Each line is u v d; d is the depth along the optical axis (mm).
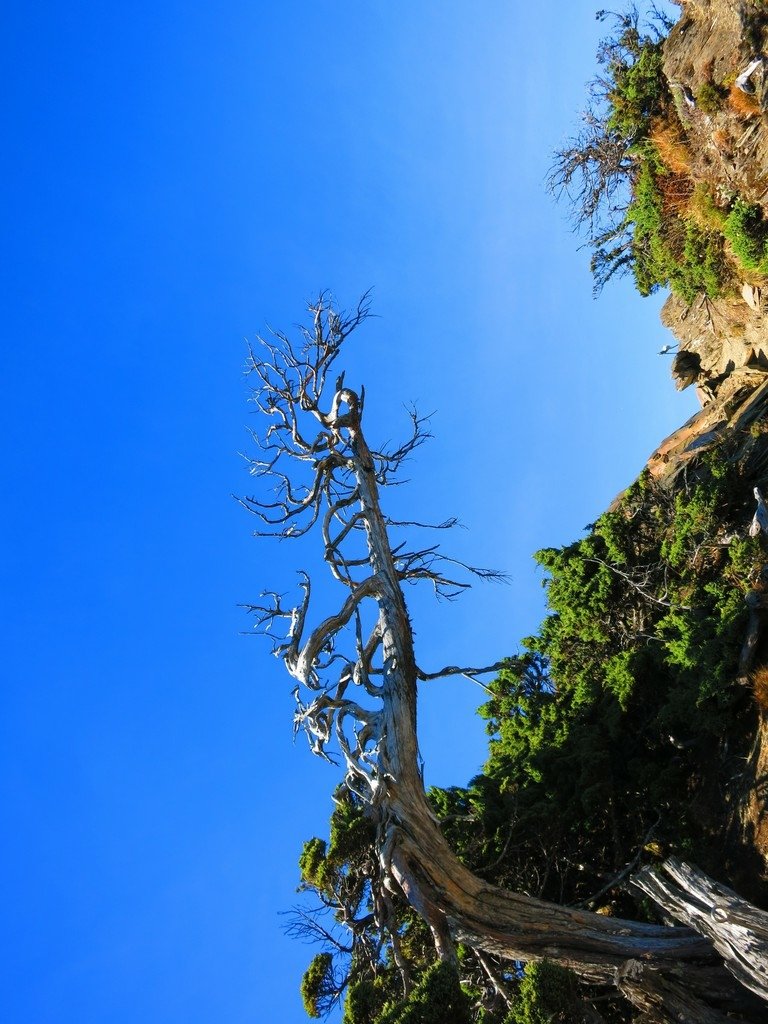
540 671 34844
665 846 23062
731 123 29812
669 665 26094
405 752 20094
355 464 24875
